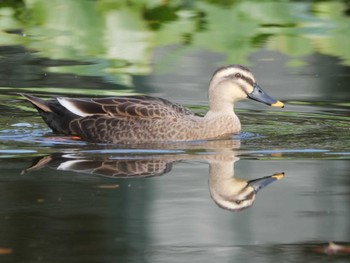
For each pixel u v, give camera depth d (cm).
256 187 1227
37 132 1537
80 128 1509
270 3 2425
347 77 1995
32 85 1880
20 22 2397
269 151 1430
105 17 2319
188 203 1149
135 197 1166
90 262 948
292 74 2022
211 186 1224
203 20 2350
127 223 1067
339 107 1761
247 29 2344
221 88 1559
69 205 1130
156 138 1495
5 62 2064
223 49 2203
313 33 2336
